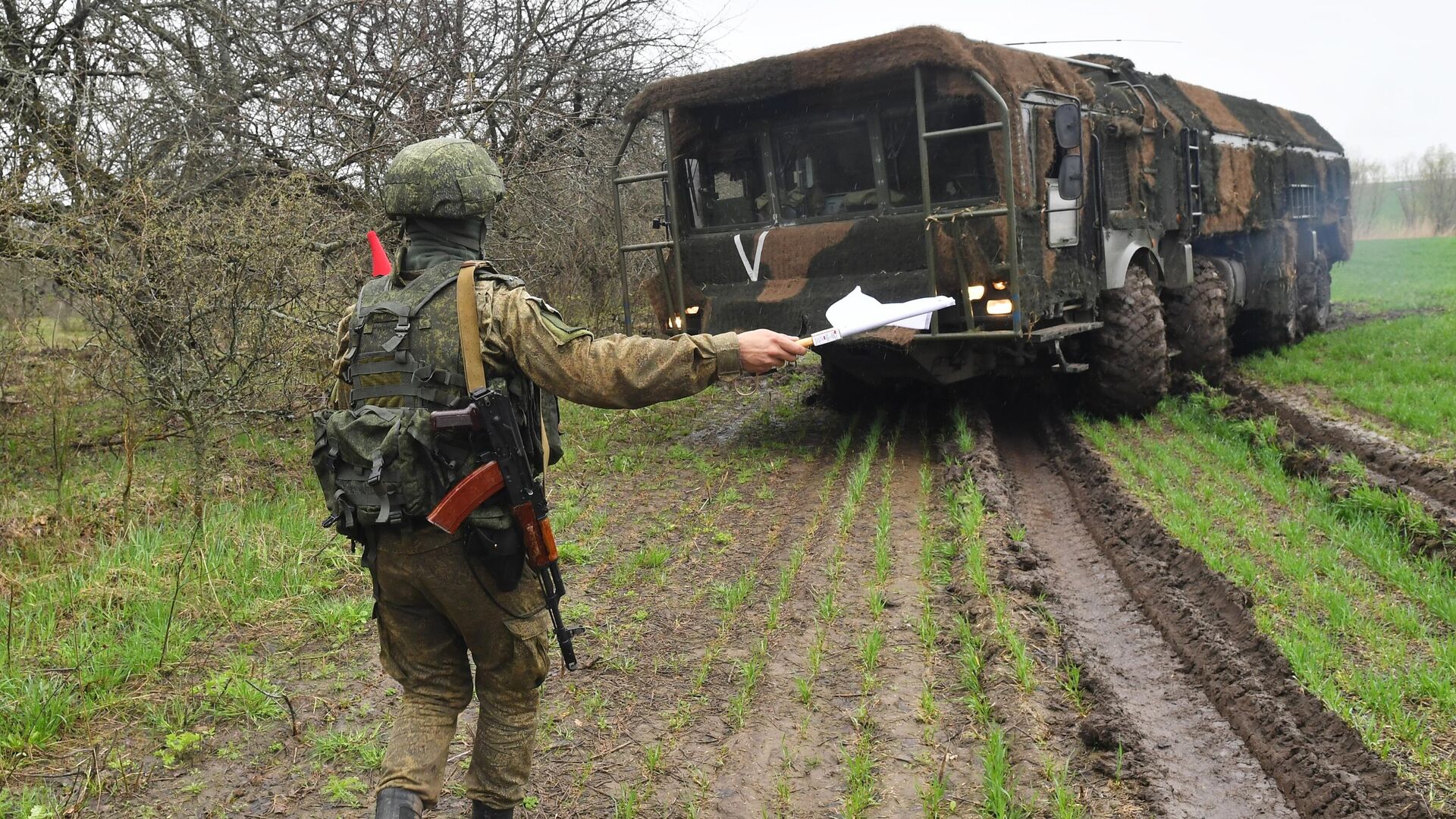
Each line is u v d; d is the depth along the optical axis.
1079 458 8.35
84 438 8.70
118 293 6.91
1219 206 12.13
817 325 8.63
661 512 7.20
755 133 8.94
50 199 7.58
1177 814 3.44
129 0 9.27
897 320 2.78
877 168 8.53
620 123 12.75
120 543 6.06
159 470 7.86
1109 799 3.51
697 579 5.79
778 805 3.51
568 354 2.64
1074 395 10.44
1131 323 9.67
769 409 11.18
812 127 8.72
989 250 7.95
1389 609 5.00
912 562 5.89
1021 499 7.51
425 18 10.51
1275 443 8.50
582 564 6.09
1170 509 6.79
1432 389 10.40
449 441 2.63
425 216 2.82
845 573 5.77
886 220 8.38
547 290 11.99
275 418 8.34
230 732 4.08
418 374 2.67
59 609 5.24
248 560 5.80
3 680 4.26
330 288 8.40
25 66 8.43
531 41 11.45
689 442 9.49
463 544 2.66
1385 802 3.41
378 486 2.62
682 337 2.68
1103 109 9.69
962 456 7.98
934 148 8.38
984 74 7.74
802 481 7.96
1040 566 5.82
